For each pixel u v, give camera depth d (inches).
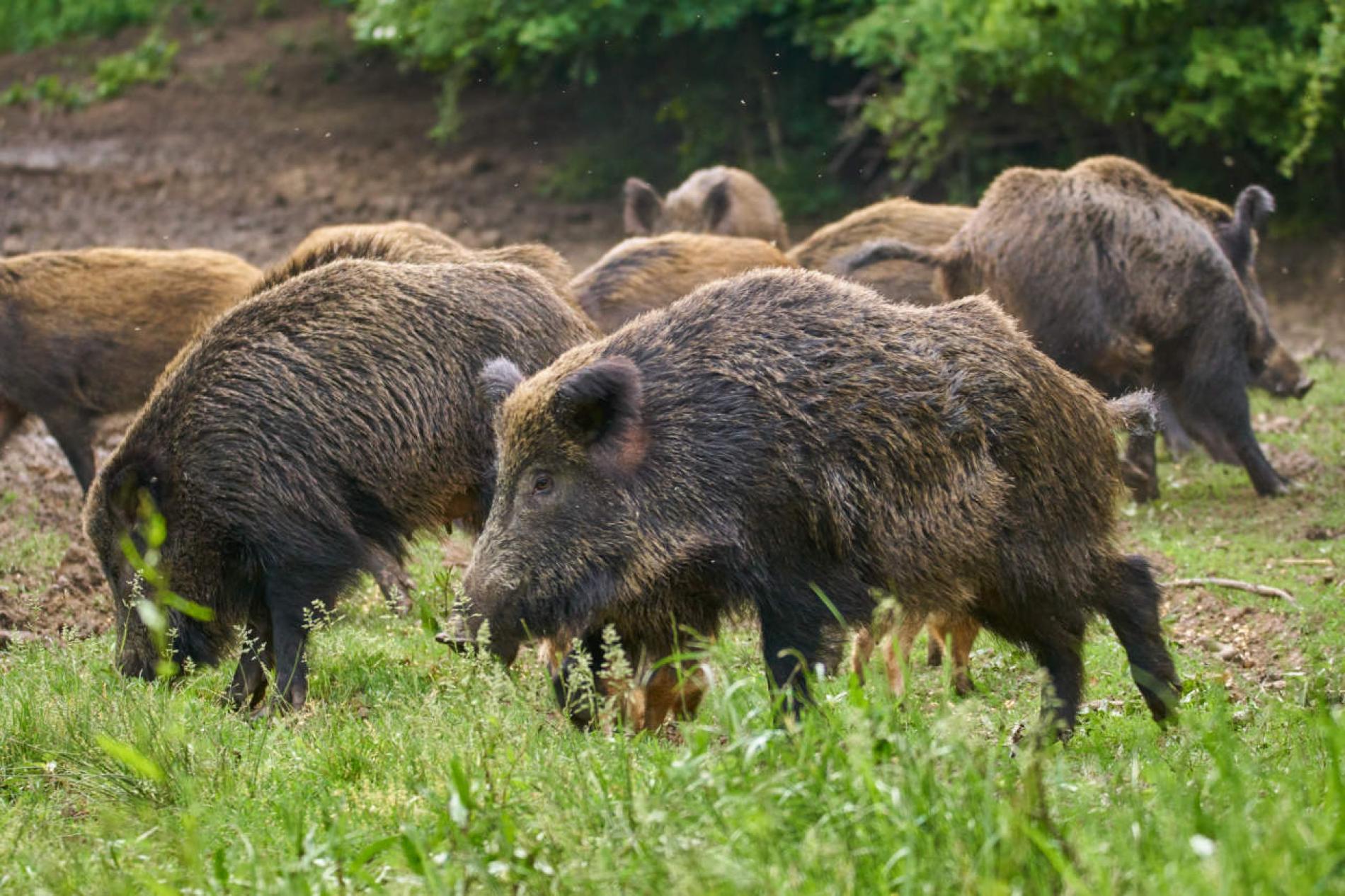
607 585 772.0
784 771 581.3
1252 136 2178.9
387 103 3309.5
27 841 663.8
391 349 930.7
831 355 777.6
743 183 1982.0
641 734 738.8
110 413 1441.9
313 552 919.0
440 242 1206.9
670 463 767.7
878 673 679.1
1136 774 629.9
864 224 1574.8
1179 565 1230.3
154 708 805.2
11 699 833.5
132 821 670.5
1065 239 1391.5
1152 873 507.2
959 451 781.9
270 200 2864.2
